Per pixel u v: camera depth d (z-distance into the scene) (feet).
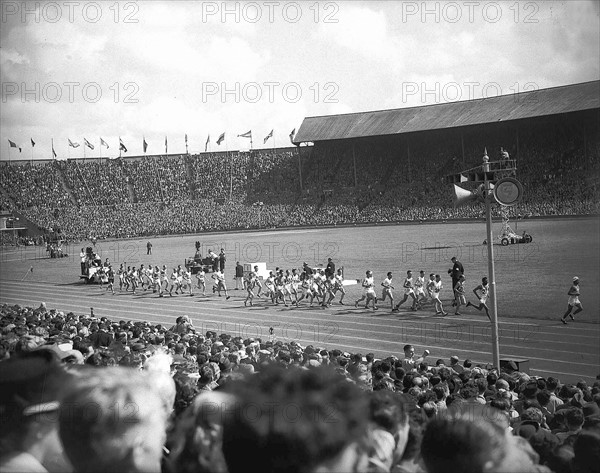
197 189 421.18
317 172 396.78
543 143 313.94
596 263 152.25
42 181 417.49
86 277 203.51
